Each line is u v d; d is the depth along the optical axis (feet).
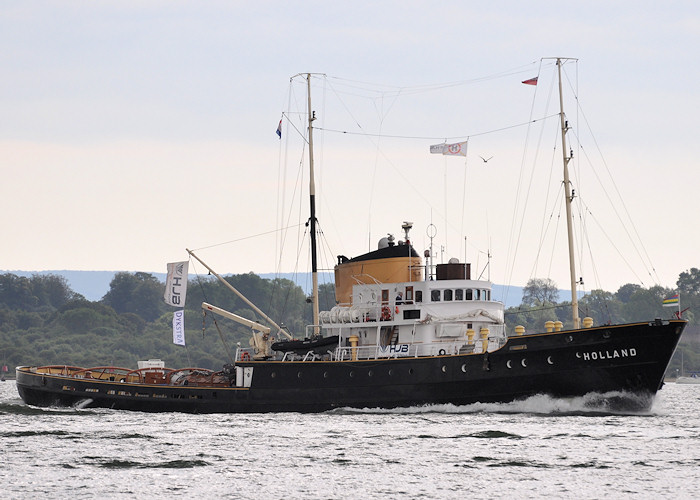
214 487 583.99
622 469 627.46
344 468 631.56
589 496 564.30
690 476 609.01
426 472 619.67
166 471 625.00
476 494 568.41
